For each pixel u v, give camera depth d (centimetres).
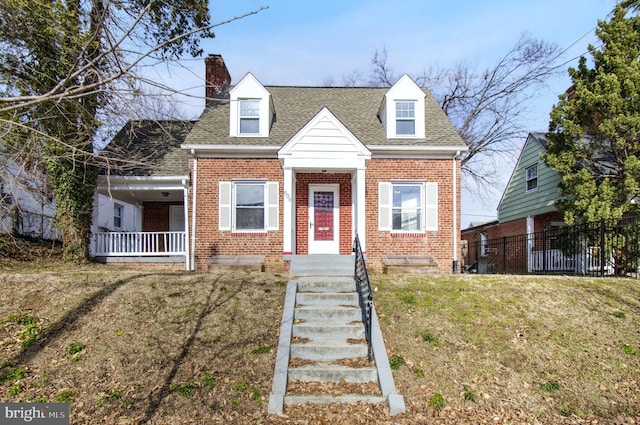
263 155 1398
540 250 1820
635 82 1238
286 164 1295
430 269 1318
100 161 1194
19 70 1081
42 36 1027
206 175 1393
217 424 555
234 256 1369
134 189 1452
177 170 1463
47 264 1307
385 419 571
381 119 1549
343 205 1466
